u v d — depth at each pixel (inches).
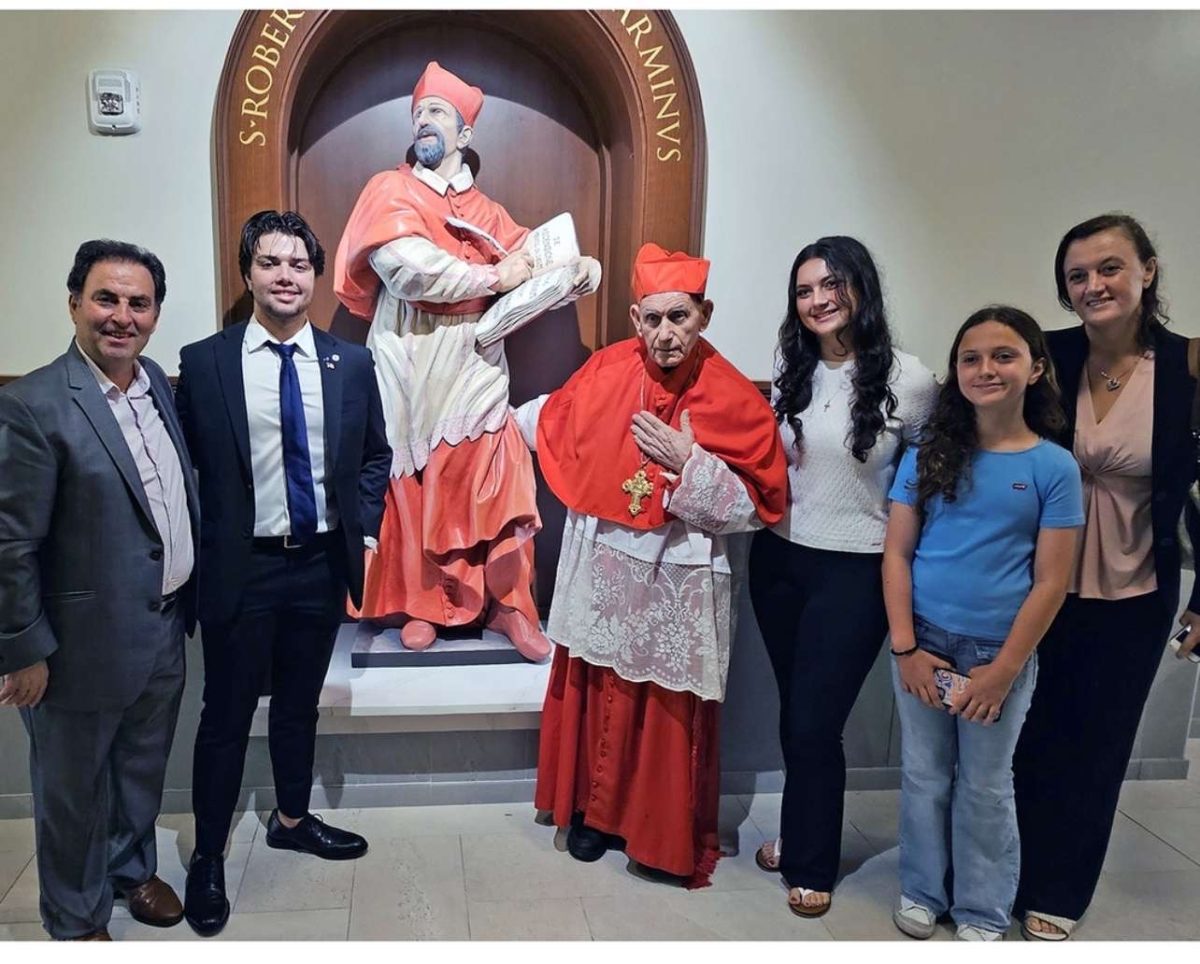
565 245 100.7
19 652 67.3
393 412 101.0
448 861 92.4
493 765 102.2
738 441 83.1
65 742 72.7
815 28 100.5
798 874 86.5
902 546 78.6
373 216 96.2
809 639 83.7
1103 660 79.4
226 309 96.5
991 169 104.9
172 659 76.7
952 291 107.0
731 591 94.0
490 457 100.9
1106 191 106.5
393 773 100.7
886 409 79.7
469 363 99.8
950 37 102.0
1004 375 71.6
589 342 114.9
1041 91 103.8
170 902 82.9
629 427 85.4
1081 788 81.4
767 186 102.8
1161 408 74.5
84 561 69.9
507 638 106.5
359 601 84.6
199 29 93.0
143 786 80.5
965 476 74.5
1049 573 72.6
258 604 80.0
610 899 87.7
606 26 96.2
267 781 99.9
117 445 69.7
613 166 109.6
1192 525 78.0
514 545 102.7
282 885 87.8
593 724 92.0
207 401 77.4
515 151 110.6
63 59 91.9
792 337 83.0
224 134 93.5
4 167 92.6
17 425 66.1
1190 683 110.3
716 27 99.6
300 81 99.0
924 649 77.7
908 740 81.3
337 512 82.0
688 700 87.6
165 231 95.7
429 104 97.3
